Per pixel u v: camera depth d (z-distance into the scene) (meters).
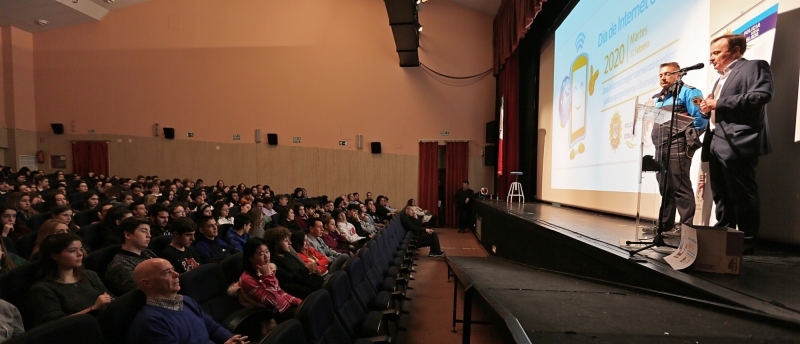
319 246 4.27
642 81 3.81
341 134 9.93
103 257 2.44
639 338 1.11
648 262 2.00
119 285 2.30
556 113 6.68
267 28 10.02
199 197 5.95
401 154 9.88
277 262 2.97
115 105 10.29
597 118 4.88
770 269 1.90
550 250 3.29
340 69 9.95
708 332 1.15
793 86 2.45
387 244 4.43
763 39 2.45
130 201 4.97
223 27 10.08
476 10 9.73
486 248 6.73
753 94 2.19
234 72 10.06
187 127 10.14
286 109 9.98
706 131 2.61
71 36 10.40
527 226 4.00
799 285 1.61
